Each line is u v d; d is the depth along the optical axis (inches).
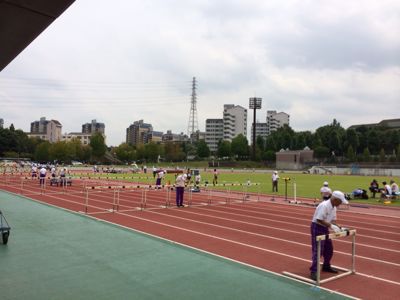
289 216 701.9
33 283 294.4
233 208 803.4
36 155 4650.6
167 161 5211.6
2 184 1307.8
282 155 4264.3
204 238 480.7
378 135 4975.4
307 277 324.8
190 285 296.7
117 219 609.0
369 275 336.2
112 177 1983.3
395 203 967.6
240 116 7573.8
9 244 416.8
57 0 170.2
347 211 804.6
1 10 180.2
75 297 267.6
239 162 4562.0
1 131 4859.7
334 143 4872.0
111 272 324.8
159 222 593.3
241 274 327.6
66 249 399.5
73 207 741.9
